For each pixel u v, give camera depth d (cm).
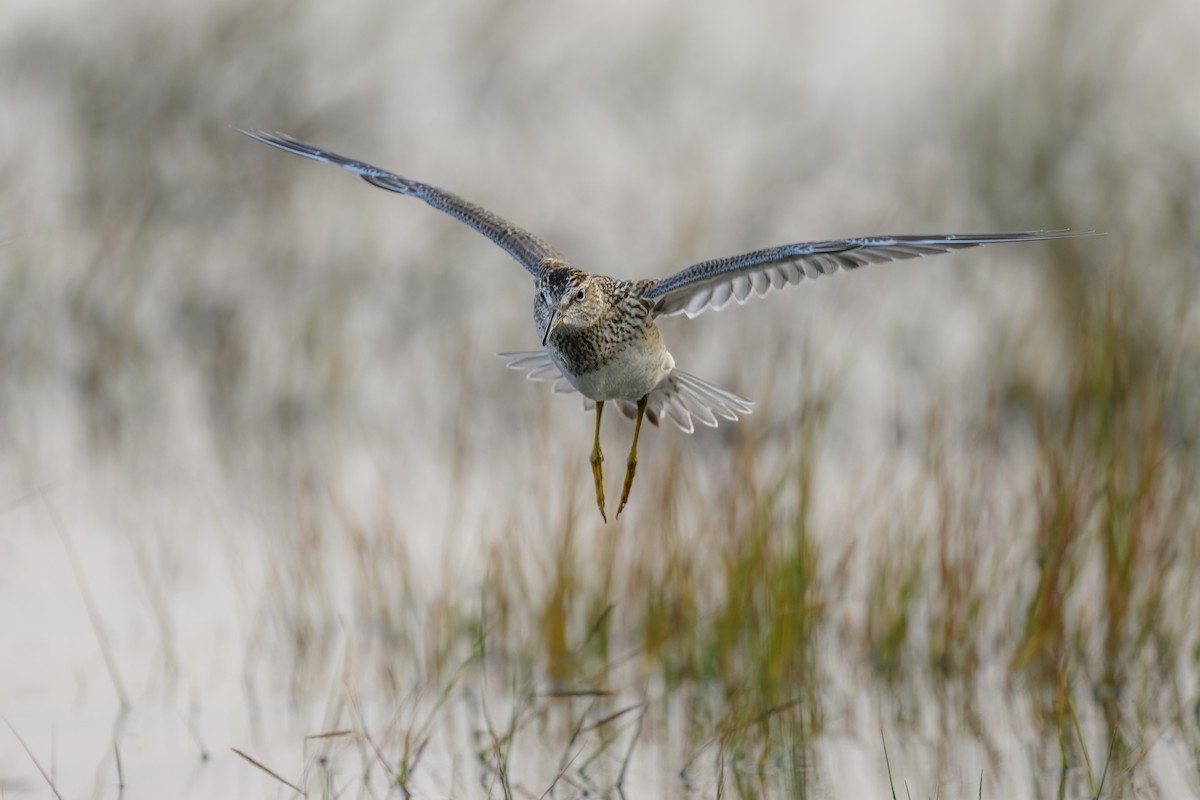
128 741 1061
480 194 2238
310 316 1947
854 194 2266
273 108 2286
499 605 1244
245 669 1191
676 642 1244
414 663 1214
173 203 2153
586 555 1313
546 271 991
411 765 1041
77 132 2222
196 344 1969
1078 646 1216
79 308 1967
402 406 1819
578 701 1175
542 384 1808
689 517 1370
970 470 1351
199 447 1698
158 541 1438
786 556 1218
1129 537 1239
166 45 2291
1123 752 1075
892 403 1725
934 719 1150
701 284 962
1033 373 1716
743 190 2239
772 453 1500
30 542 1431
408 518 1479
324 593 1302
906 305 1978
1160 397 1307
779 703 1141
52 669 1177
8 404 1789
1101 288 1792
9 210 2053
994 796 1002
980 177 2219
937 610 1269
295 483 1585
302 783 1007
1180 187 2091
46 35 2308
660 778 1040
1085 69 2305
